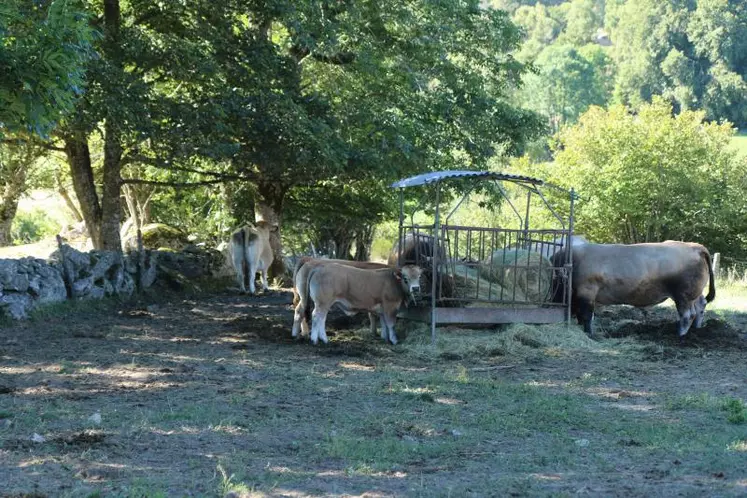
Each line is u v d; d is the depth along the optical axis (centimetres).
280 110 1930
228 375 1156
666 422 935
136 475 702
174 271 2355
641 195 3669
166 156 2019
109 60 1778
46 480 678
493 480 705
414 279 1397
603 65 9394
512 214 3988
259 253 2355
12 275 1620
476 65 2633
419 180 1447
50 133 1980
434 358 1332
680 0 8038
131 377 1126
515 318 1488
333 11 2195
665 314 1925
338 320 1692
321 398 1030
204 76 1914
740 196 3725
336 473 724
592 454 801
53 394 1009
